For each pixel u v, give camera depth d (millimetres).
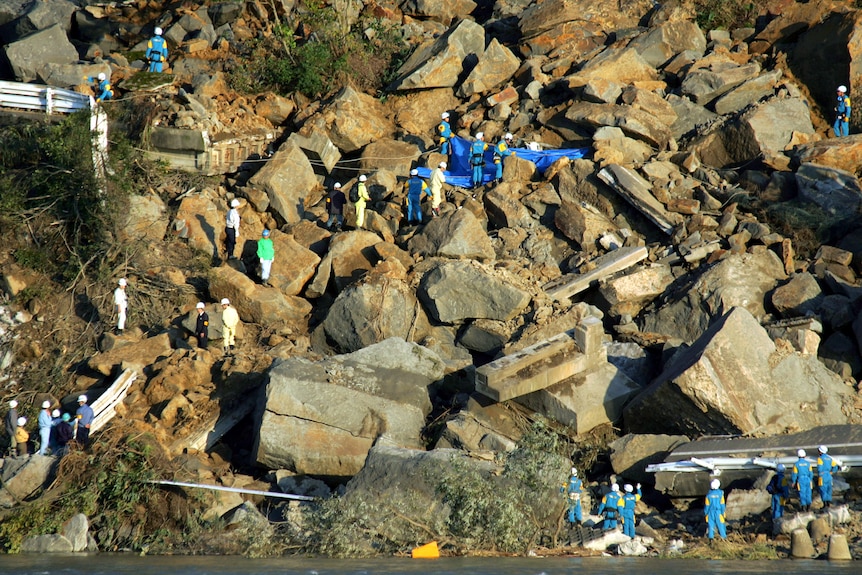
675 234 81500
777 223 81750
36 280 82812
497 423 64312
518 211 87062
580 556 48906
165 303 81062
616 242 82750
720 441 59312
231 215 83188
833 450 55281
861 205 78625
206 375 70688
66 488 59250
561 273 82000
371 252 82688
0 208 84500
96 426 64562
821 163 82625
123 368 72000
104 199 83625
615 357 71312
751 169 86438
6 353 77812
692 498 58219
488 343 73938
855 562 44719
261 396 65750
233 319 75688
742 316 63906
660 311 76500
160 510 58219
